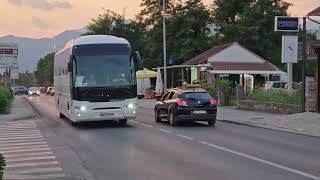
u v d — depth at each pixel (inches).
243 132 969.5
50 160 637.9
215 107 1118.4
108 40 1107.3
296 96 1424.7
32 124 1226.6
